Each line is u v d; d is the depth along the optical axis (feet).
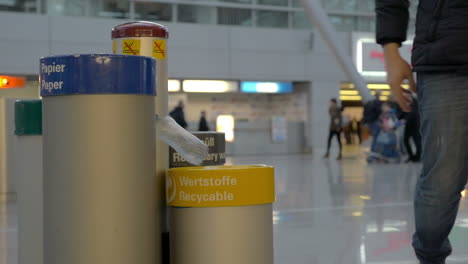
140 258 5.67
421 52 7.98
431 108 7.95
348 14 87.35
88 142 5.49
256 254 6.41
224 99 89.35
